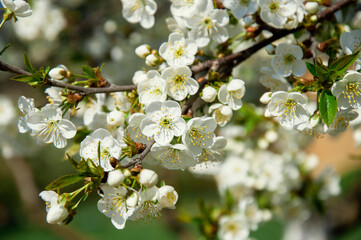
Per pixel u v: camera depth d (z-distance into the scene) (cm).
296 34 83
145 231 249
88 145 75
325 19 82
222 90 77
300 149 114
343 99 76
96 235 247
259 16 81
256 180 102
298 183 102
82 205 313
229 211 98
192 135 75
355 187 119
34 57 132
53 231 155
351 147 137
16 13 78
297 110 77
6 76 147
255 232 223
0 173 310
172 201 75
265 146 99
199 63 80
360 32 78
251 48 81
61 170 324
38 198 153
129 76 117
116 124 77
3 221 276
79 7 138
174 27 83
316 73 76
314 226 115
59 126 77
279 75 80
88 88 77
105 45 115
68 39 127
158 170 133
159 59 79
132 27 113
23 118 78
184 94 77
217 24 81
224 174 102
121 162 79
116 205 75
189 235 132
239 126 98
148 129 75
